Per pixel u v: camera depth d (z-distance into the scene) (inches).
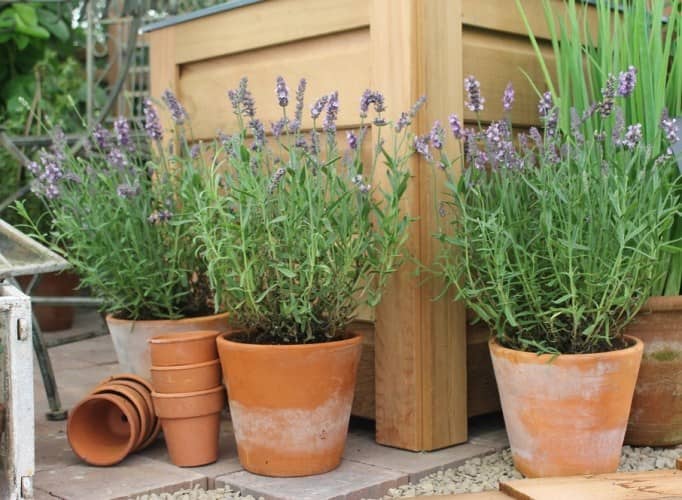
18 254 77.2
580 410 76.4
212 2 159.3
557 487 72.3
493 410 96.0
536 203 79.7
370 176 81.9
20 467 70.5
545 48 100.1
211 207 79.7
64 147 103.7
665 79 91.8
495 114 93.4
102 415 89.6
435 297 86.8
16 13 190.1
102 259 94.4
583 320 79.6
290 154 79.7
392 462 83.9
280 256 79.4
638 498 69.2
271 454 79.5
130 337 95.2
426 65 85.4
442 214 83.9
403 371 86.8
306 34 95.3
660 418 87.4
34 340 102.0
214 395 83.5
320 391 78.7
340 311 83.7
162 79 114.1
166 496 76.6
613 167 78.4
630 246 79.0
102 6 179.3
